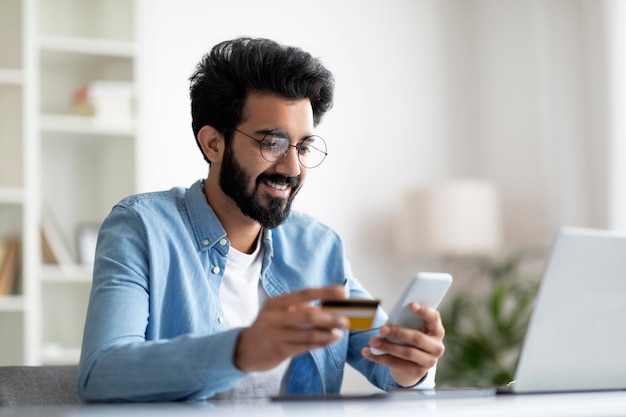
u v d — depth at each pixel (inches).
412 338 60.4
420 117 201.3
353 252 192.5
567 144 187.5
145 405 54.2
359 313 54.5
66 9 170.2
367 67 197.6
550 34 191.0
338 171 193.0
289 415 43.6
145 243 72.8
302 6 192.7
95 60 165.8
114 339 63.6
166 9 180.4
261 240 81.0
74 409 52.4
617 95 177.9
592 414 47.7
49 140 167.5
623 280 57.3
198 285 74.8
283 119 74.9
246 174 75.4
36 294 153.1
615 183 177.6
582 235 55.0
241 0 187.0
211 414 44.5
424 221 184.2
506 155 199.8
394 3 201.3
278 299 53.9
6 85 154.9
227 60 76.3
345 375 185.8
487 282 198.7
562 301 56.1
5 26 156.3
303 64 75.5
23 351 152.1
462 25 206.7
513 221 197.6
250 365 53.5
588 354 58.4
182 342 57.0
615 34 178.9
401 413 44.4
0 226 156.8
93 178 170.1
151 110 177.3
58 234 159.0
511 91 198.5
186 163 179.2
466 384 179.9
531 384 57.7
